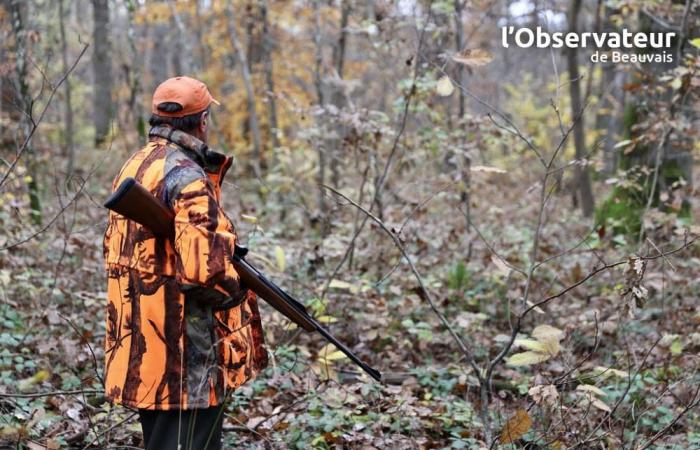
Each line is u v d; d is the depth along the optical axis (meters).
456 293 6.26
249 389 4.42
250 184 12.90
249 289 3.13
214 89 16.33
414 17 7.04
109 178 11.79
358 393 4.55
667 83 6.55
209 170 2.93
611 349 5.21
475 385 4.76
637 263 3.61
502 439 3.38
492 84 13.45
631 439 3.90
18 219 5.79
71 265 6.08
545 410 4.01
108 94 16.73
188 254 2.69
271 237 6.42
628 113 8.54
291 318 3.13
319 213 7.47
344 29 8.20
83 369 4.53
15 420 3.69
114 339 2.90
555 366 4.94
